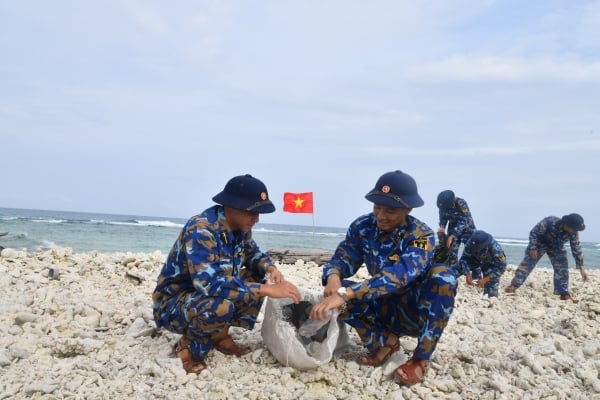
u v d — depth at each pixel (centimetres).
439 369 362
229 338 376
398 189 333
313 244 3078
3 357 345
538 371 351
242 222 341
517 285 822
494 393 323
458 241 903
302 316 372
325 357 337
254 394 316
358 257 379
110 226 3441
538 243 802
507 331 489
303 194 1104
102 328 426
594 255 3469
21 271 631
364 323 369
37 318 430
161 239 2402
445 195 880
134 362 357
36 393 310
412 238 341
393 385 337
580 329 480
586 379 339
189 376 337
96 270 679
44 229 2589
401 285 325
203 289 323
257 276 393
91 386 322
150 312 449
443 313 332
